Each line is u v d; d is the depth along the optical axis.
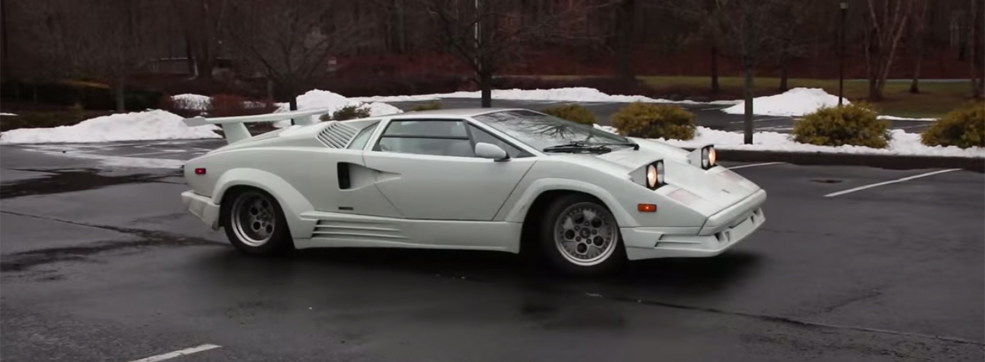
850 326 5.97
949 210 10.50
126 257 8.63
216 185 8.63
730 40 18.25
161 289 7.35
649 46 63.16
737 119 30.73
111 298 7.08
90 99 34.59
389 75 50.47
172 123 24.95
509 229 7.45
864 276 7.32
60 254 8.79
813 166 15.34
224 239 9.45
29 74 36.84
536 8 21.41
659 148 8.23
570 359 5.43
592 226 7.36
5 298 7.10
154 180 14.55
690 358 5.41
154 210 11.45
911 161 15.36
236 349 5.75
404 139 7.93
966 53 54.75
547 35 19.56
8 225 10.46
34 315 6.60
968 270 7.48
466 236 7.62
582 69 59.12
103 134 23.80
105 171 15.90
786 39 31.36
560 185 7.22
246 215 8.67
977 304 6.44
